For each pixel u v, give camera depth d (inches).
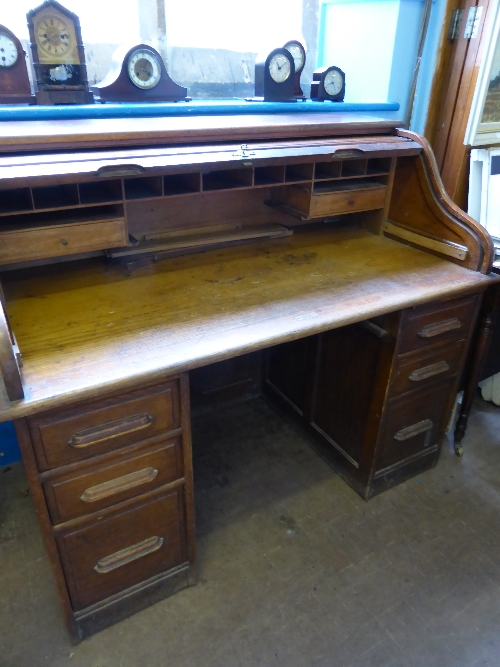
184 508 50.2
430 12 69.2
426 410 66.2
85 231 46.4
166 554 51.9
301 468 73.5
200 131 49.7
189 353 39.1
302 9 77.4
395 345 55.9
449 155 74.5
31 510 65.0
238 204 63.2
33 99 53.2
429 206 59.7
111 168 41.8
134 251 55.1
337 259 59.0
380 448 64.5
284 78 67.2
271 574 57.7
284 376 80.0
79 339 40.6
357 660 49.3
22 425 36.2
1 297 39.4
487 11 64.1
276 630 51.8
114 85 56.1
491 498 69.3
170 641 50.6
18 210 42.3
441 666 48.9
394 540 62.5
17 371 32.3
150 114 56.2
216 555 59.8
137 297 48.1
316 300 48.7
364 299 49.3
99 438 39.9
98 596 49.4
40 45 50.9
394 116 75.7
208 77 71.7
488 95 69.0
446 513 66.6
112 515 45.5
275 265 56.6
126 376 36.2
